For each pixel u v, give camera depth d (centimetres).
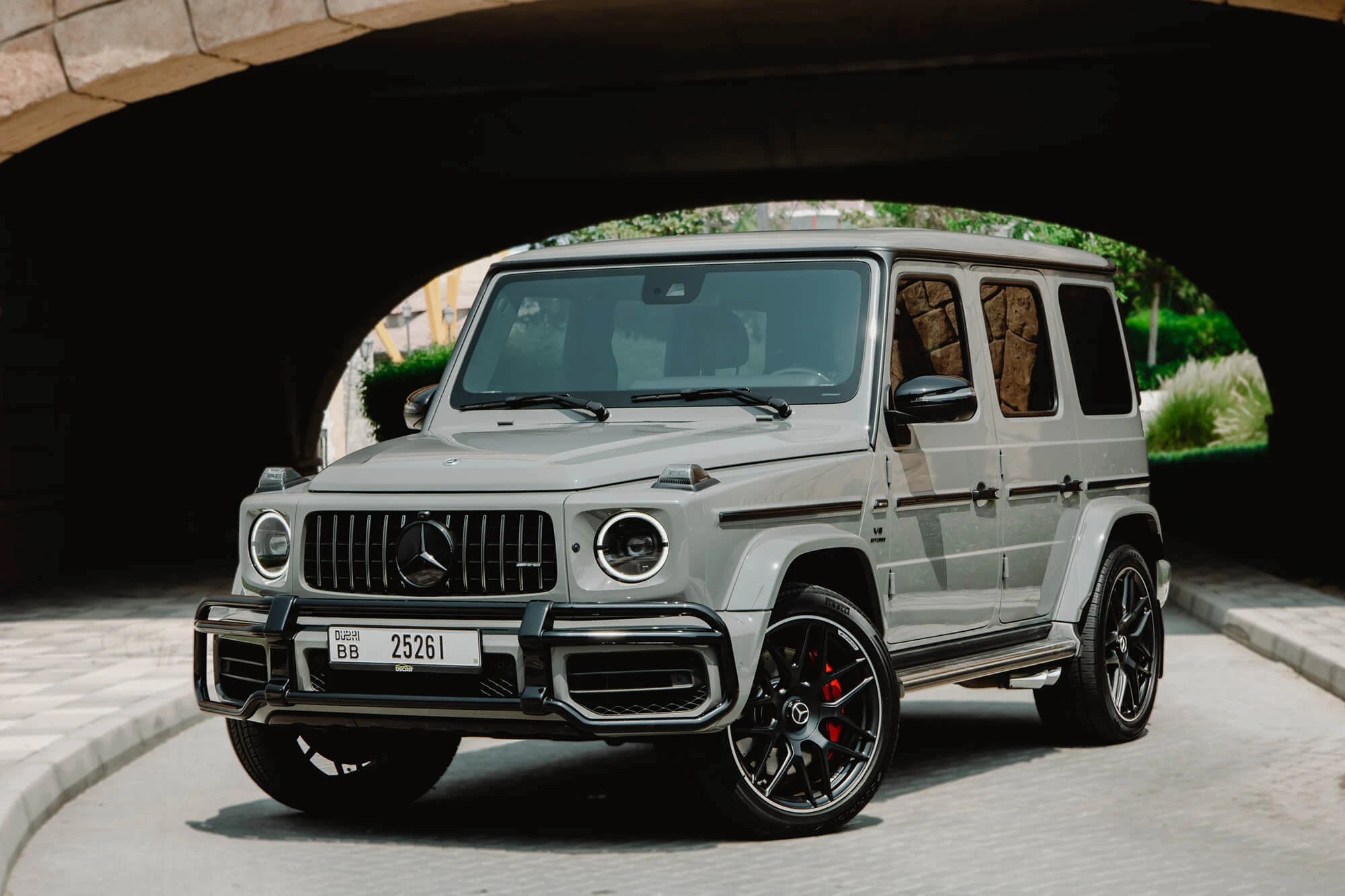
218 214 2261
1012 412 704
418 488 541
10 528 1519
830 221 4247
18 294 1580
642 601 511
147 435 1964
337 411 4459
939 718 849
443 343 4609
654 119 2225
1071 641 718
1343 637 1005
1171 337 5219
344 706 536
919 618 627
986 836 568
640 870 522
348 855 559
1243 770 690
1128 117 2248
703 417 613
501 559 520
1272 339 2619
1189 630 1186
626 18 1697
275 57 1235
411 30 1720
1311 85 2003
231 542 2028
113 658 1012
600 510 515
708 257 651
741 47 1870
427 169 2459
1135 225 2688
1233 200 2536
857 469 589
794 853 541
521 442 579
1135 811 611
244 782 707
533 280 675
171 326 2073
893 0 1650
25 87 1217
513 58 1884
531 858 545
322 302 2770
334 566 546
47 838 598
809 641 561
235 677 578
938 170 2620
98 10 1209
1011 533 692
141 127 1881
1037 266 750
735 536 529
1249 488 2473
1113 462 788
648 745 773
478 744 790
